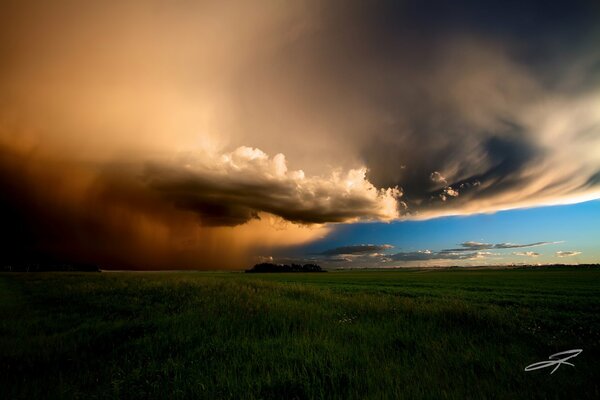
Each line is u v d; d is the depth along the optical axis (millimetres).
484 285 41969
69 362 6605
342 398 4941
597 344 7750
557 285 41688
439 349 7219
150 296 16328
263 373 5664
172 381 5434
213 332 8797
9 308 13852
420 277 75188
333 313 11867
